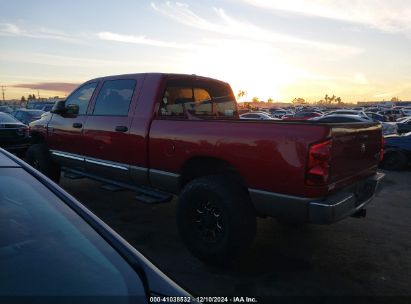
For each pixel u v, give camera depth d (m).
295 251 4.55
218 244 3.91
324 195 3.47
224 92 6.04
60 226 1.76
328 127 3.43
